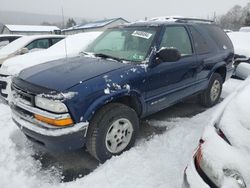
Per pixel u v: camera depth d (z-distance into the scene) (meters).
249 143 1.84
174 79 4.04
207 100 5.16
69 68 3.41
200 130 4.13
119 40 4.19
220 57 5.13
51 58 5.77
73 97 2.83
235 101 2.26
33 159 3.42
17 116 3.22
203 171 2.01
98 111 3.14
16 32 44.78
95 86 3.01
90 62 3.64
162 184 2.88
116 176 3.02
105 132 3.15
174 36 4.16
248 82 3.04
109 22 34.69
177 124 4.38
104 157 3.24
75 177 3.09
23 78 3.30
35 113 2.95
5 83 5.31
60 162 3.37
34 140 3.13
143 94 3.54
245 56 6.89
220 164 1.89
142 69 3.48
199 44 4.66
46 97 2.83
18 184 2.92
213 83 5.17
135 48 3.86
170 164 3.24
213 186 1.91
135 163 3.24
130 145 3.53
